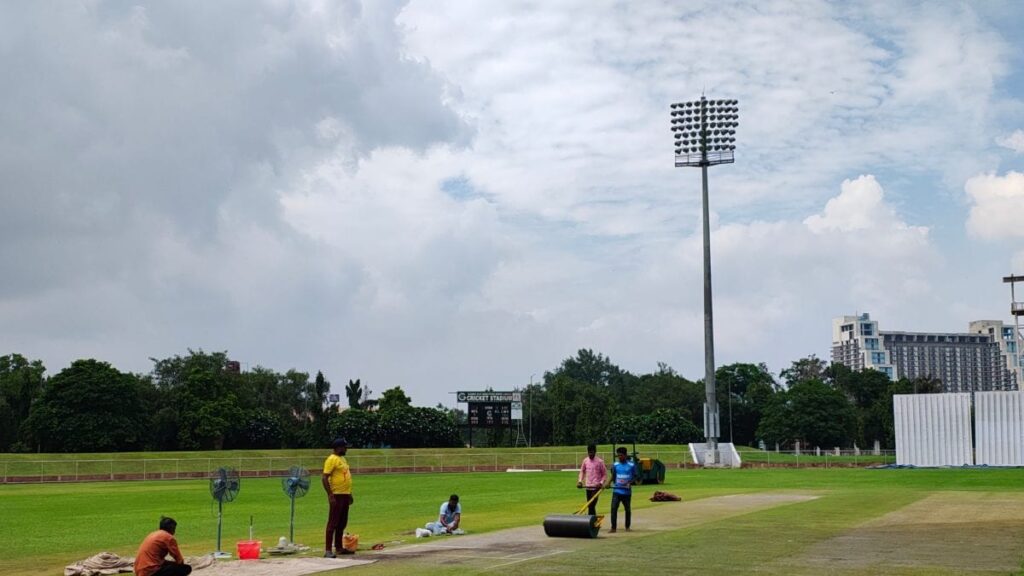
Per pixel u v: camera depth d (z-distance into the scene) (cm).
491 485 5919
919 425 8388
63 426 9919
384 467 9019
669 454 9125
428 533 2556
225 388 11481
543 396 16700
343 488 2139
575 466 9419
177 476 8369
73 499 5041
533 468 9394
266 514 3791
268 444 11281
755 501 3788
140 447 10469
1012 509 3269
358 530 2891
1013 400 8069
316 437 11438
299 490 2380
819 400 13050
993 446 8106
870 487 4872
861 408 17050
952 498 3872
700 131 9062
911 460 8381
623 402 18075
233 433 11038
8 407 10600
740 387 17550
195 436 10788
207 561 2003
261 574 1844
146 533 3092
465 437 16675
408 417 11175
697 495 4212
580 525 2367
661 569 1803
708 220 9000
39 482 7600
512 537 2453
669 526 2728
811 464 8850
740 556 1988
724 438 16288
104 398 10088
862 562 1889
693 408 17400
